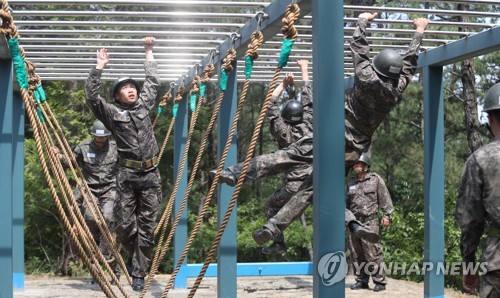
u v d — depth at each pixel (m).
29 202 16.73
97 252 7.06
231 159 7.67
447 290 11.66
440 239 8.05
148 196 8.01
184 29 8.06
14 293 9.84
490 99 4.61
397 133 18.61
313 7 5.03
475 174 4.43
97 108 7.63
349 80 9.62
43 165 5.54
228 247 7.59
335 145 4.91
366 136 5.62
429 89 8.09
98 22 7.28
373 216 9.91
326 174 4.89
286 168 5.77
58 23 7.28
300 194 5.89
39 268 18.44
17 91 10.20
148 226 8.09
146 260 8.28
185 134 10.17
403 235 15.07
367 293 9.78
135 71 9.87
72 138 16.14
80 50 8.71
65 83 16.75
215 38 8.16
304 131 8.09
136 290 8.27
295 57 9.41
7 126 7.28
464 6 13.41
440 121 8.12
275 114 8.05
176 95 9.41
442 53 7.83
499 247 4.34
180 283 10.12
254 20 6.67
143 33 7.59
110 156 10.34
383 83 5.39
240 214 20.25
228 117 7.70
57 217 17.59
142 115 7.88
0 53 7.05
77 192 10.35
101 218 8.49
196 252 19.36
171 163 19.27
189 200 19.97
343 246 4.88
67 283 11.09
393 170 18.81
